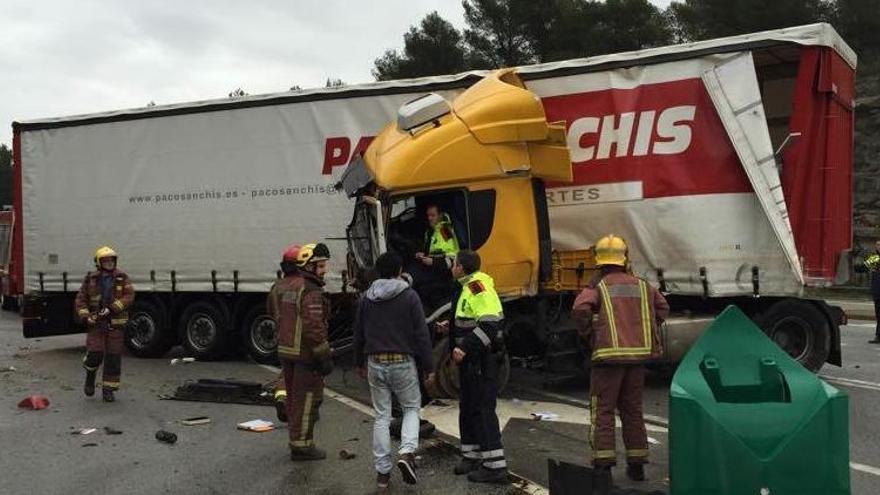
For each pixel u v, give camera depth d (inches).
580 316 215.0
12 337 621.6
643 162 357.4
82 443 271.9
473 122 332.2
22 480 231.0
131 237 480.1
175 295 480.1
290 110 438.3
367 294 226.8
